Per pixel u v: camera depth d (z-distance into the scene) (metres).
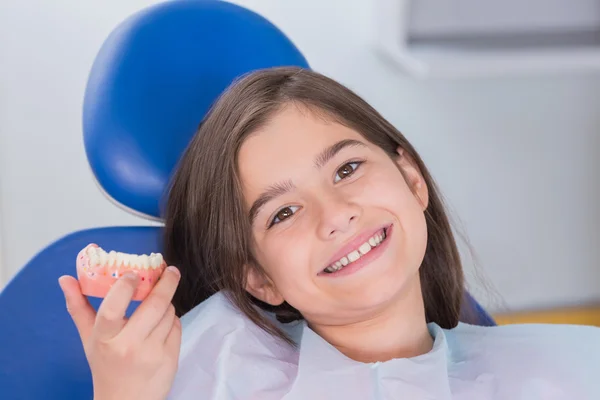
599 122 2.41
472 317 1.36
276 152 1.05
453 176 2.33
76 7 1.89
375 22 2.12
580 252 2.47
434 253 1.26
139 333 0.87
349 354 1.12
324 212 1.02
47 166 1.94
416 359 1.07
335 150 1.06
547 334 1.15
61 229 1.99
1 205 1.93
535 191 2.40
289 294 1.07
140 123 1.21
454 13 2.20
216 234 1.12
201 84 1.26
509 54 2.12
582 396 1.08
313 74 1.14
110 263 0.89
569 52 2.14
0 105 1.88
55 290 1.16
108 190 1.22
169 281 0.90
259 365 1.06
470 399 1.06
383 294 1.03
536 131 2.37
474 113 2.30
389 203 1.05
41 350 1.12
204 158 1.11
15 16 1.86
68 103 1.93
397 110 2.24
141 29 1.25
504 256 2.42
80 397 1.12
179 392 1.03
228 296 1.12
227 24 1.30
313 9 2.10
